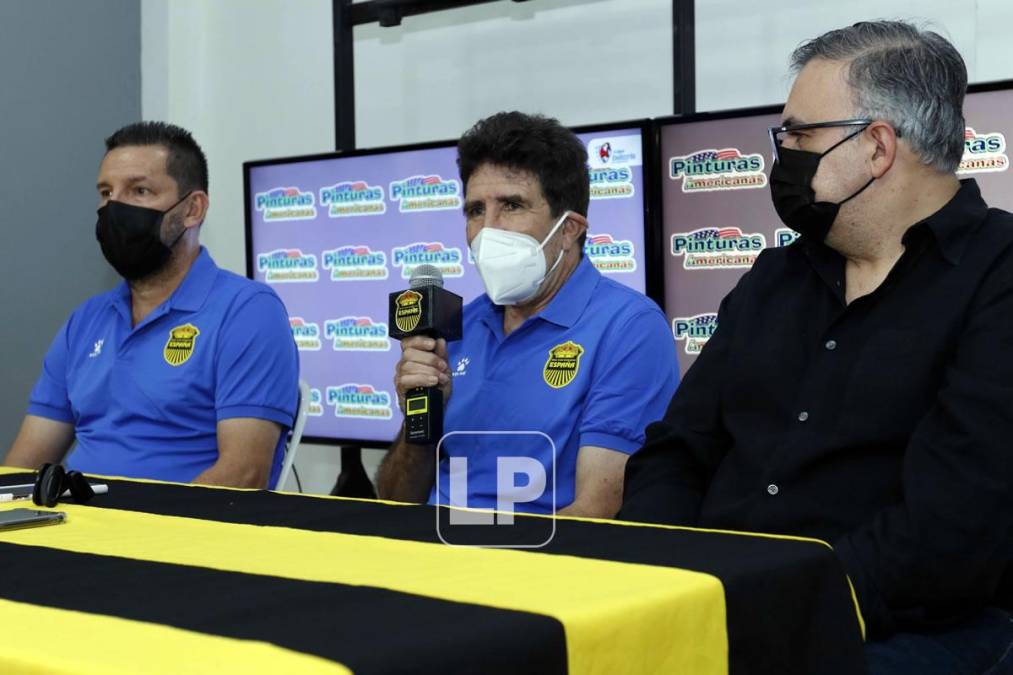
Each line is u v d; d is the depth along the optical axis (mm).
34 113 4270
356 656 718
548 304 2154
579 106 3904
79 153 4422
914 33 1659
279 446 2574
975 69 3133
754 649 1026
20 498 1585
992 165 2988
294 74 4555
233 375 2451
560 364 2094
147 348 2512
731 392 1736
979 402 1418
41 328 4289
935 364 1535
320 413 4184
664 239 3488
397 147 3953
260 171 4277
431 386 1827
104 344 2570
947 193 1650
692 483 1767
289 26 4555
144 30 4664
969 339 1493
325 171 4125
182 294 2535
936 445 1437
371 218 4039
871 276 1659
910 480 1437
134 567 1038
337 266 4125
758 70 3516
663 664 917
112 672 688
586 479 1989
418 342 1825
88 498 1545
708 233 3414
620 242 3547
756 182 3326
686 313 3465
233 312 2500
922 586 1407
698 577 988
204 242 4824
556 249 2119
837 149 1633
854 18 3328
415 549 1134
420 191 3924
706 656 963
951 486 1400
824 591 1135
